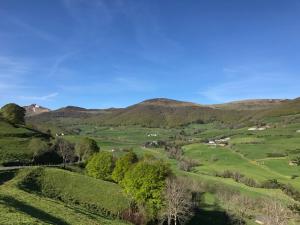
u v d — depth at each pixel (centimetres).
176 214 9350
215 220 11312
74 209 7375
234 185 15775
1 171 9756
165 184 9262
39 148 14925
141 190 9200
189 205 10356
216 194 14562
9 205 5566
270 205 11669
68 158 15838
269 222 10538
